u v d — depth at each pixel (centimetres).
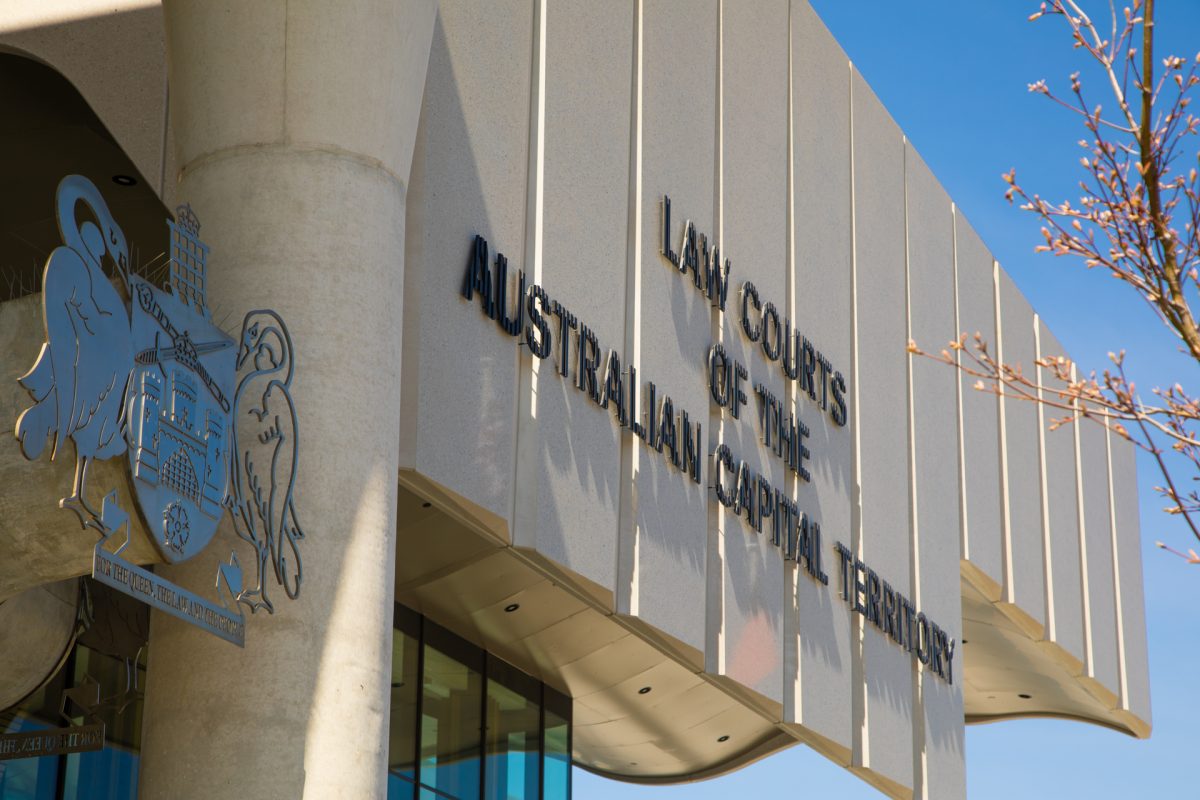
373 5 1470
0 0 1867
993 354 3762
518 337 2016
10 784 1694
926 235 3481
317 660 1329
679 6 2531
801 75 2970
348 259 1433
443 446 1842
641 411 2258
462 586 2164
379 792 1347
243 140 1448
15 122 1805
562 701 2653
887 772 2891
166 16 1520
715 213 2567
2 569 1173
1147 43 843
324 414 1386
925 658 3127
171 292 1264
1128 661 4272
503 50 2075
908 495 3206
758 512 2534
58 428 1083
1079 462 4159
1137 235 855
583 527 2088
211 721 1305
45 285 1094
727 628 2397
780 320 2717
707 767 2998
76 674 1791
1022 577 3712
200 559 1334
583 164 2205
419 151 1881
